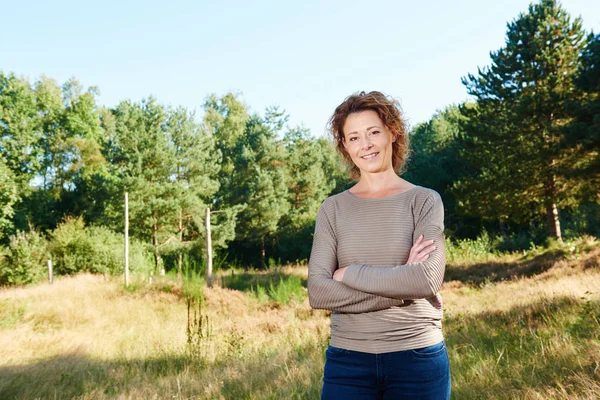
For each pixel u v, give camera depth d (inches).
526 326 256.1
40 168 1615.4
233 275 834.2
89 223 1384.1
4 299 549.0
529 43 898.1
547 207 925.2
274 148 1657.2
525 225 1160.2
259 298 639.1
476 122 989.8
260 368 232.7
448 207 1341.0
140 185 1285.7
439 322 66.0
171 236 1339.8
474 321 292.4
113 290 657.6
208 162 1488.7
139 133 1359.5
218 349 311.0
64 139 1742.1
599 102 717.3
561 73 864.3
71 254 1065.5
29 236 1085.1
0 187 1112.8
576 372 147.5
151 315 517.0
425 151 1596.9
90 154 1700.3
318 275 66.7
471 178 1023.0
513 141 903.7
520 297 400.2
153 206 1295.5
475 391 150.9
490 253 1009.5
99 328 445.4
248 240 1539.1
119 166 1397.6
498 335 233.6
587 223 1107.3
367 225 67.1
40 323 469.7
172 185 1320.1
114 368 268.8
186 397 195.6
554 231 917.2
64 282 798.5
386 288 60.7
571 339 187.2
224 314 538.3
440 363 63.1
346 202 70.0
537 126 884.6
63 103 1847.9
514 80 929.5
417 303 63.9
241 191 1539.1
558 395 133.0
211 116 2050.9
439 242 63.6
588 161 799.1
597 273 498.0
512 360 179.5
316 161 1700.3
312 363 218.1
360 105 70.3
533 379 150.7
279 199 1534.2
